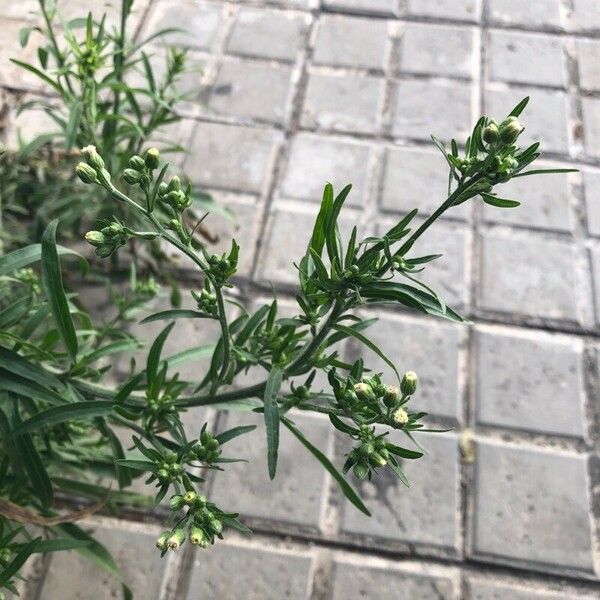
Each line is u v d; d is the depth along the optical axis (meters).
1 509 0.36
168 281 0.60
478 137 0.26
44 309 0.39
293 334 0.34
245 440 0.53
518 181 0.65
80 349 0.43
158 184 0.29
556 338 0.58
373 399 0.27
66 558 0.49
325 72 0.72
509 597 0.48
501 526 0.50
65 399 0.37
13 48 0.72
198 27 0.75
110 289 0.53
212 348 0.40
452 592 0.48
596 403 0.55
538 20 0.76
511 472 0.52
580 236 0.62
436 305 0.28
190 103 0.69
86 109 0.50
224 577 0.49
